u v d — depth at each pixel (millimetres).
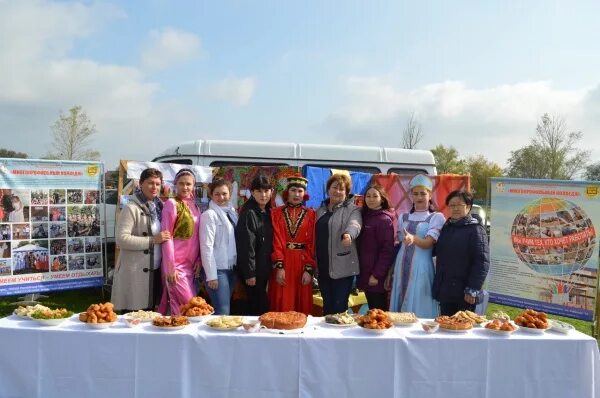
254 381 2967
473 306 3998
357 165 7152
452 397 3020
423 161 7367
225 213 4340
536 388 3047
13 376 3027
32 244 5766
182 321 3121
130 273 4055
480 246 3904
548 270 5352
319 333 3070
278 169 6160
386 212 4348
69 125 19516
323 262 4285
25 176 5715
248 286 4332
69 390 3004
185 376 2961
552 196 5305
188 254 4164
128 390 2979
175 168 5918
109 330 3043
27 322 3201
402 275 4324
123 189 5656
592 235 5102
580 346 3053
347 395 2975
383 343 2975
